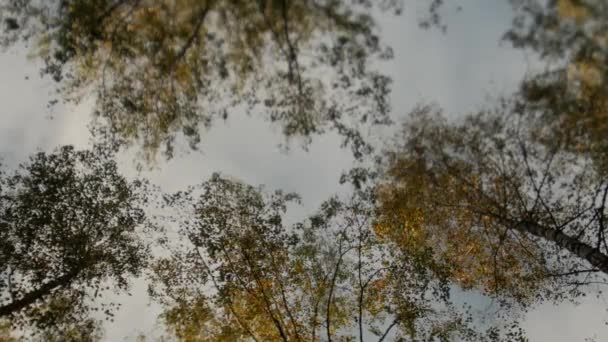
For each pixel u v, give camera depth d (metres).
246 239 14.70
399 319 13.97
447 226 13.90
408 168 11.59
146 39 10.89
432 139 11.23
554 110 9.82
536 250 14.44
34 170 14.91
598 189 10.84
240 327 13.53
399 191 12.44
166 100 11.51
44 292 14.16
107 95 11.69
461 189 12.12
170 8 10.59
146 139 11.96
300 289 14.55
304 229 14.69
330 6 10.44
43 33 10.99
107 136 12.17
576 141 10.13
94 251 15.72
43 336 13.70
